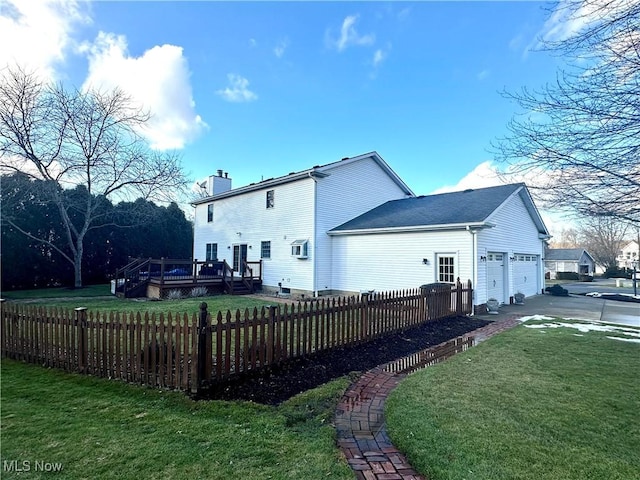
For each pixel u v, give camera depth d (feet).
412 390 14.42
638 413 12.16
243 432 10.73
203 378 14.12
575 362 18.62
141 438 10.23
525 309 41.65
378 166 63.10
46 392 13.93
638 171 13.66
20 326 18.61
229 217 70.33
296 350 18.21
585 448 9.78
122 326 15.33
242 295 53.47
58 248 63.52
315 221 51.85
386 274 47.06
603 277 130.11
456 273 39.81
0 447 9.63
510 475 8.49
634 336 25.48
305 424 11.54
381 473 8.89
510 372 16.87
